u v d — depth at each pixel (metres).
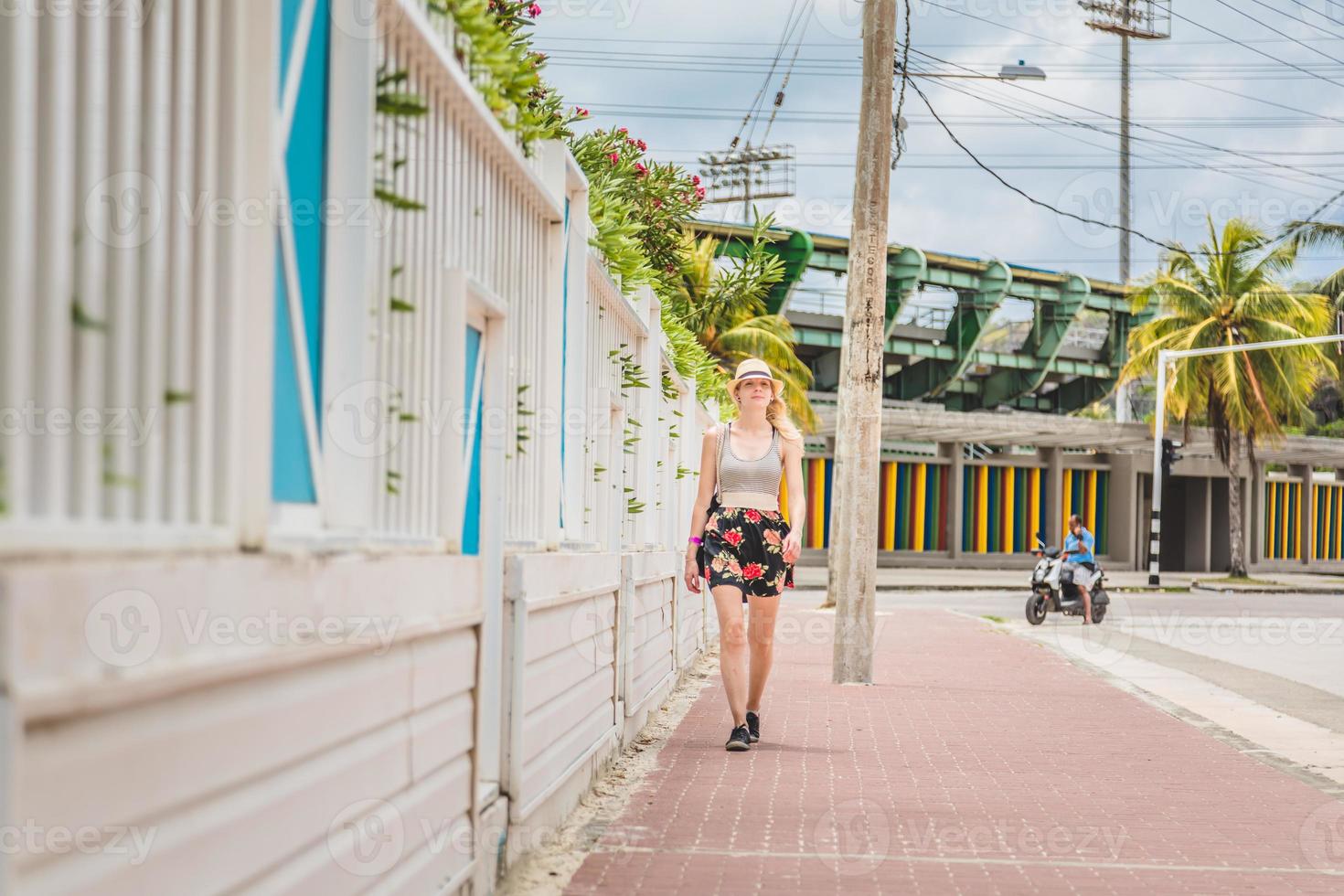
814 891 4.29
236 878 2.20
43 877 1.62
